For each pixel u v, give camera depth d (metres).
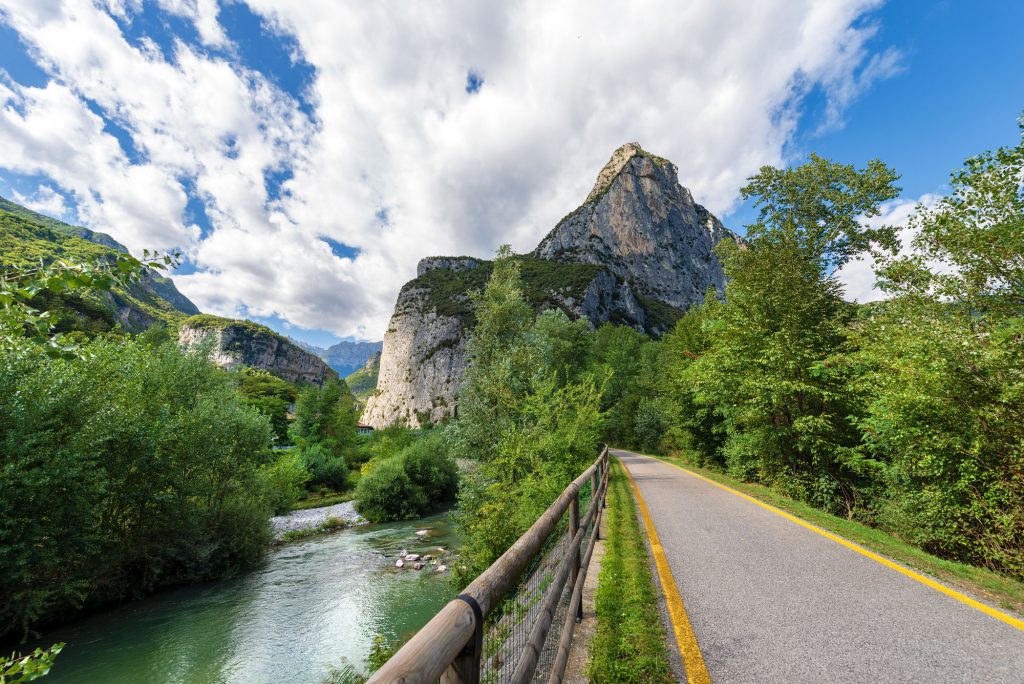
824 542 7.00
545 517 3.00
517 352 17.89
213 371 17.27
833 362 11.52
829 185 21.02
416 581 13.25
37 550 9.56
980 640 3.69
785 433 12.90
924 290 9.18
